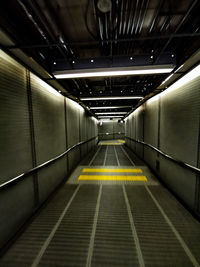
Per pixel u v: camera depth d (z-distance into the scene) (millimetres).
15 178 1794
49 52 2271
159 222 2076
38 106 2500
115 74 2334
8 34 1434
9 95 1755
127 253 1570
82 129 6574
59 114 3555
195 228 1950
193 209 2230
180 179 2629
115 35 1646
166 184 3299
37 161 2434
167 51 2094
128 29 1740
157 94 3943
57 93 3434
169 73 2508
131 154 7570
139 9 1441
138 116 6785
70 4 1413
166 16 1573
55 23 1670
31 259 1515
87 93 4418
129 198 2801
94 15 1567
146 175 4164
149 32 1839
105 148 9969
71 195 2957
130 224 2041
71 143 4656
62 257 1534
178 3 1407
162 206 2502
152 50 2113
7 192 1688
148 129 4980
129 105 6520
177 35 1472
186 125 2404
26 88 2133
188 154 2344
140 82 3652
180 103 2605
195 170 2105
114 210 2395
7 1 1259
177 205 2531
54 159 3078
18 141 1917
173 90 2900
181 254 1547
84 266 1436
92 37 1987
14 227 1811
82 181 3730
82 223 2076
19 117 1951
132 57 2131
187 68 2225
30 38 1778
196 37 1674
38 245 1688
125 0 1329
